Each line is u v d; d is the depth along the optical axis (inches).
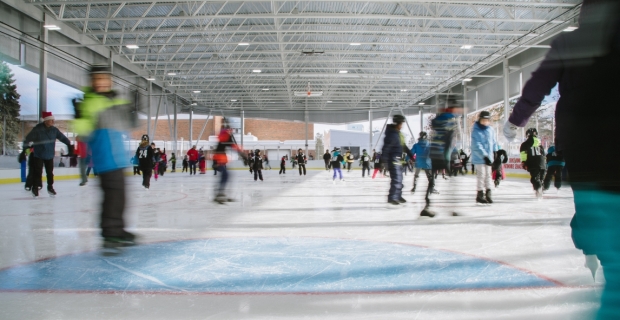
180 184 491.8
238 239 136.6
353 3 535.5
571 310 68.0
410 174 836.0
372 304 72.0
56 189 389.1
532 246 122.0
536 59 715.4
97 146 119.9
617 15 42.3
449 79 860.6
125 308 71.0
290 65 818.8
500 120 852.6
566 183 47.5
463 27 571.8
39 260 106.7
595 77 43.5
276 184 488.1
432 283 84.4
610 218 42.6
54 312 69.2
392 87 1018.1
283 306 71.4
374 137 1284.4
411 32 571.2
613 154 42.4
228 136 261.1
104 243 120.8
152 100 960.9
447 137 180.5
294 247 122.8
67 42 624.1
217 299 75.4
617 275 41.7
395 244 126.5
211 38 681.0
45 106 529.3
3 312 69.2
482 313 67.2
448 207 229.0
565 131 46.7
